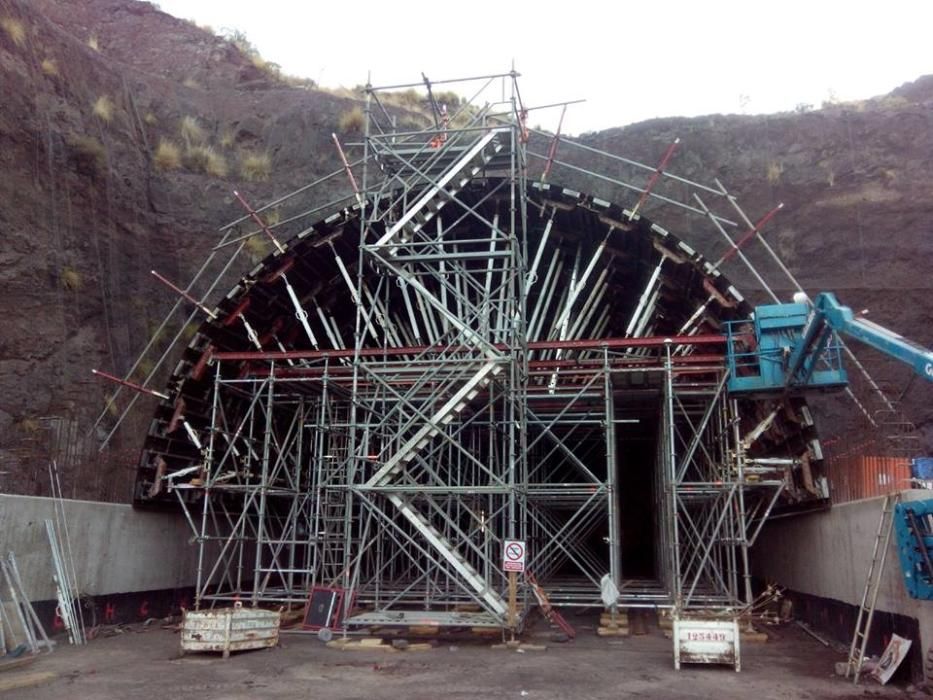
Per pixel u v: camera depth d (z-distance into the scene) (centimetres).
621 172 3128
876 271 2622
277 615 1391
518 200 1997
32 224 2147
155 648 1356
